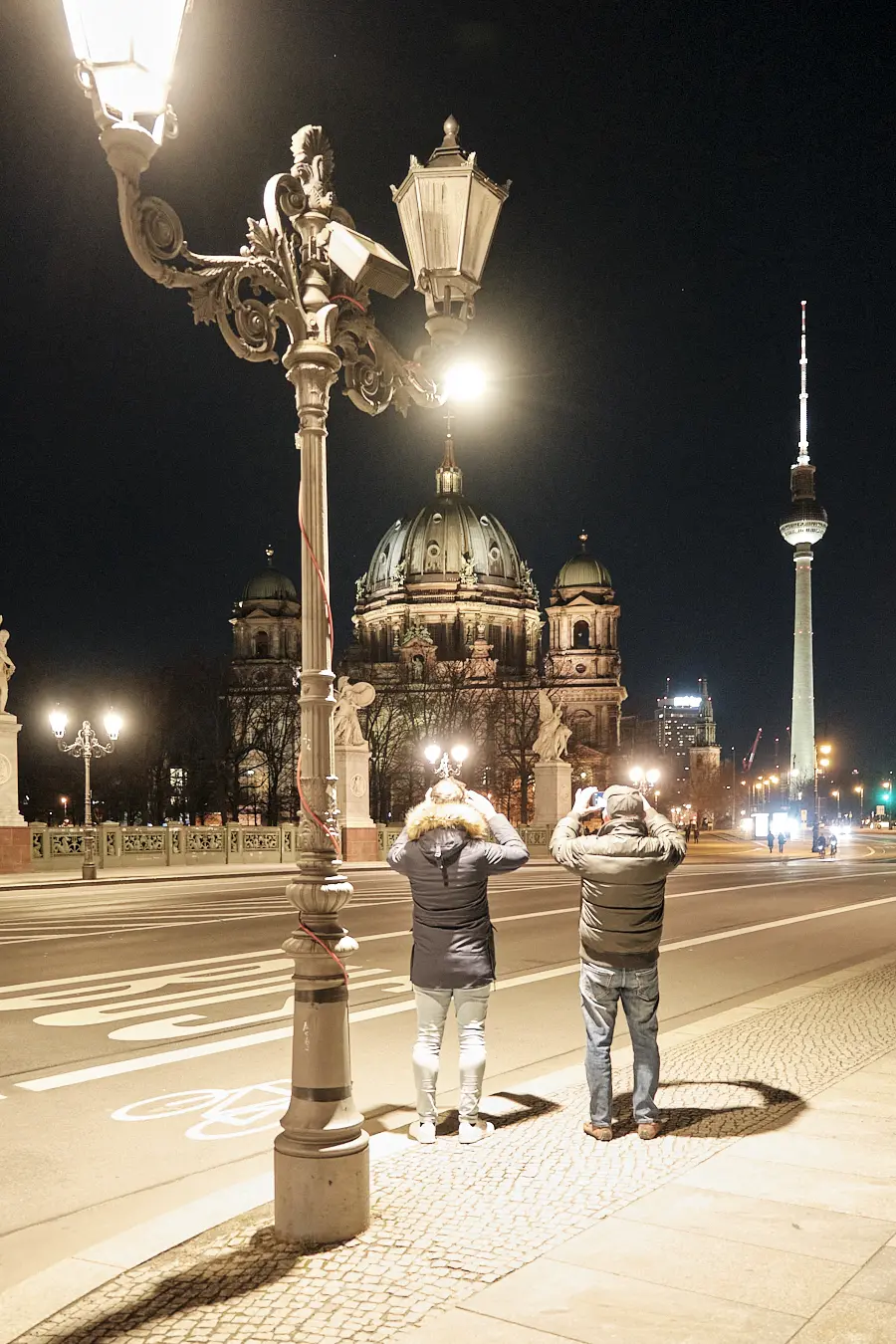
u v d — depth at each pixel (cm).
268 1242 536
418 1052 723
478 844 729
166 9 472
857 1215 562
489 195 745
